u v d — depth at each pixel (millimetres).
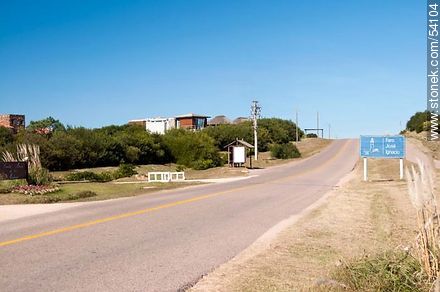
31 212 14602
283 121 106188
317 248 8805
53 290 6219
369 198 18359
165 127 90000
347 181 29156
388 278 5977
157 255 8305
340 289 6012
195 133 61000
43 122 86000
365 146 30156
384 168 43188
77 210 14938
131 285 6469
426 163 6289
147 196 19906
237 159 50844
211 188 24000
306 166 50469
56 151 45344
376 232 10492
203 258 8094
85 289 6270
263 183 27750
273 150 70188
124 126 65500
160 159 58031
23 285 6438
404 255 6445
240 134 80938
